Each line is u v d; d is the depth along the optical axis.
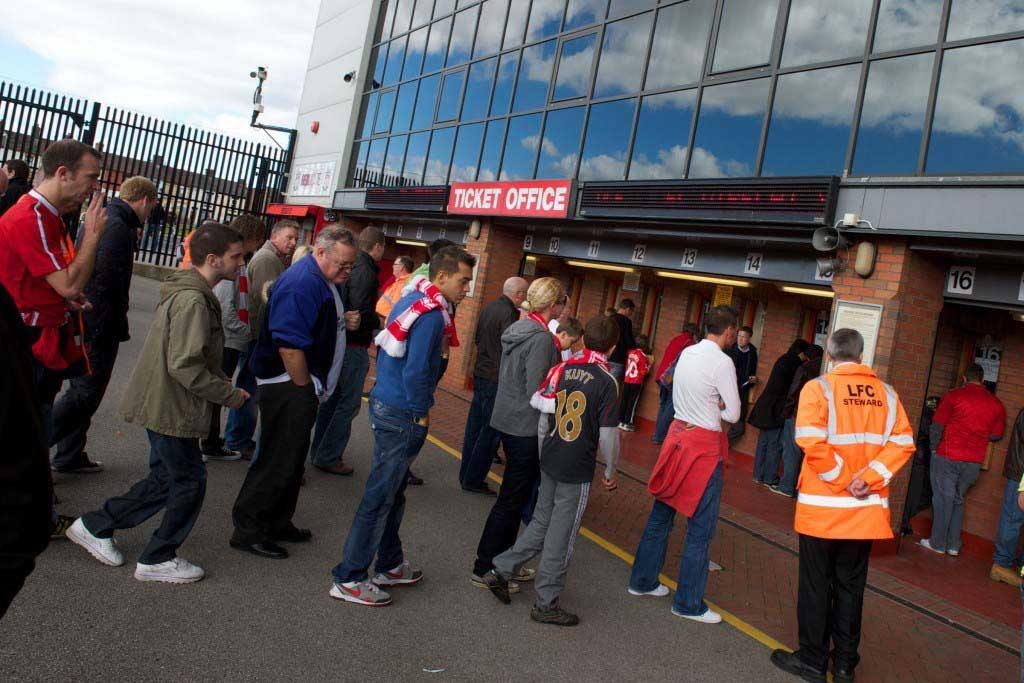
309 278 4.14
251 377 6.09
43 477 1.55
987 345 8.22
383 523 3.99
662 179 8.88
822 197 6.91
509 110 12.66
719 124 8.61
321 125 20.09
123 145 18.30
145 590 3.67
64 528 4.04
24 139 16.31
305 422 4.31
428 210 13.66
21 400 1.49
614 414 4.22
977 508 7.90
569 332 5.15
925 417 8.02
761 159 8.01
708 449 4.54
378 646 3.57
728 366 4.48
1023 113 5.96
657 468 4.65
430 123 15.18
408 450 3.94
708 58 8.90
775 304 10.82
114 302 4.66
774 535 6.92
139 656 3.09
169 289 3.72
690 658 4.06
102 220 3.69
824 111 7.46
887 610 5.44
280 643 3.42
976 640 5.11
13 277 3.63
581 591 4.79
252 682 3.05
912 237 6.48
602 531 6.18
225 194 20.45
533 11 12.51
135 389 3.66
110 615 3.37
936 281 6.88
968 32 6.41
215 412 5.96
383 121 17.27
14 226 3.57
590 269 13.77
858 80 7.20
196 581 3.87
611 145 10.27
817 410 4.01
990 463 7.87
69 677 2.84
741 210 7.63
